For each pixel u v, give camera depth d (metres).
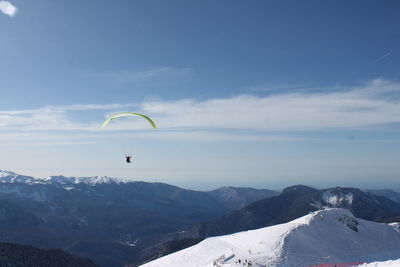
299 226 109.75
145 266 109.81
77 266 178.50
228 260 92.69
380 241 112.75
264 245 98.56
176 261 104.94
